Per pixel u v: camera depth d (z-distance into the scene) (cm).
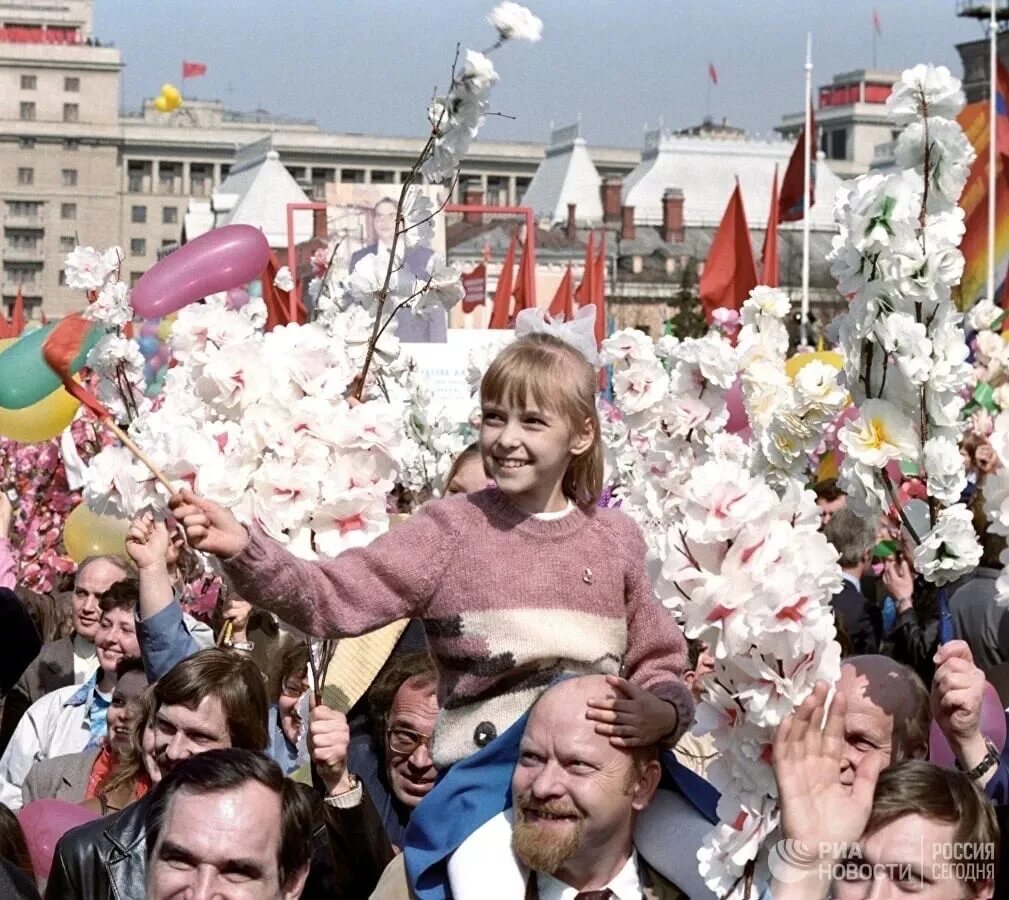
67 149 14500
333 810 502
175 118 15675
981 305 1372
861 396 543
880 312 531
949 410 527
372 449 518
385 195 1514
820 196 9375
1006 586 525
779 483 682
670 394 789
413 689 566
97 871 497
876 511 538
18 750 788
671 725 446
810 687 414
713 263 1889
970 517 518
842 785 444
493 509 475
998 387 1280
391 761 568
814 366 680
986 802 430
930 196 537
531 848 437
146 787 596
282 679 667
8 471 1350
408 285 792
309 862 458
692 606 414
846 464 533
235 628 721
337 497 509
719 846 427
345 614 461
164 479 449
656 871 457
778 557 412
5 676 736
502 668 463
